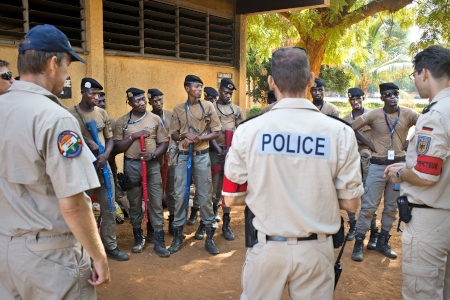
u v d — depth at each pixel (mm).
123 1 6395
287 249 1898
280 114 1946
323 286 1956
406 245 2537
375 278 3959
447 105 2309
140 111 4480
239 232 5285
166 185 5230
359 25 11453
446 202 2414
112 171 4539
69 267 1822
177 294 3574
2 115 1764
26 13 5031
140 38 6488
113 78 6141
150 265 4184
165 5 6855
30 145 1710
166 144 4586
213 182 5285
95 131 3977
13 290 1857
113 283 3752
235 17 8125
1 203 1800
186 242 4883
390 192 4422
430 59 2430
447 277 2627
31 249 1765
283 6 7434
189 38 7297
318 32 9773
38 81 1825
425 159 2309
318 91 5301
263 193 1919
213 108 4719
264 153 1898
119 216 5574
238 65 8211
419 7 9133
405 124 4363
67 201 1706
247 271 2031
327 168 1879
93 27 5688
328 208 1915
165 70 6910
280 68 1973
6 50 4902
